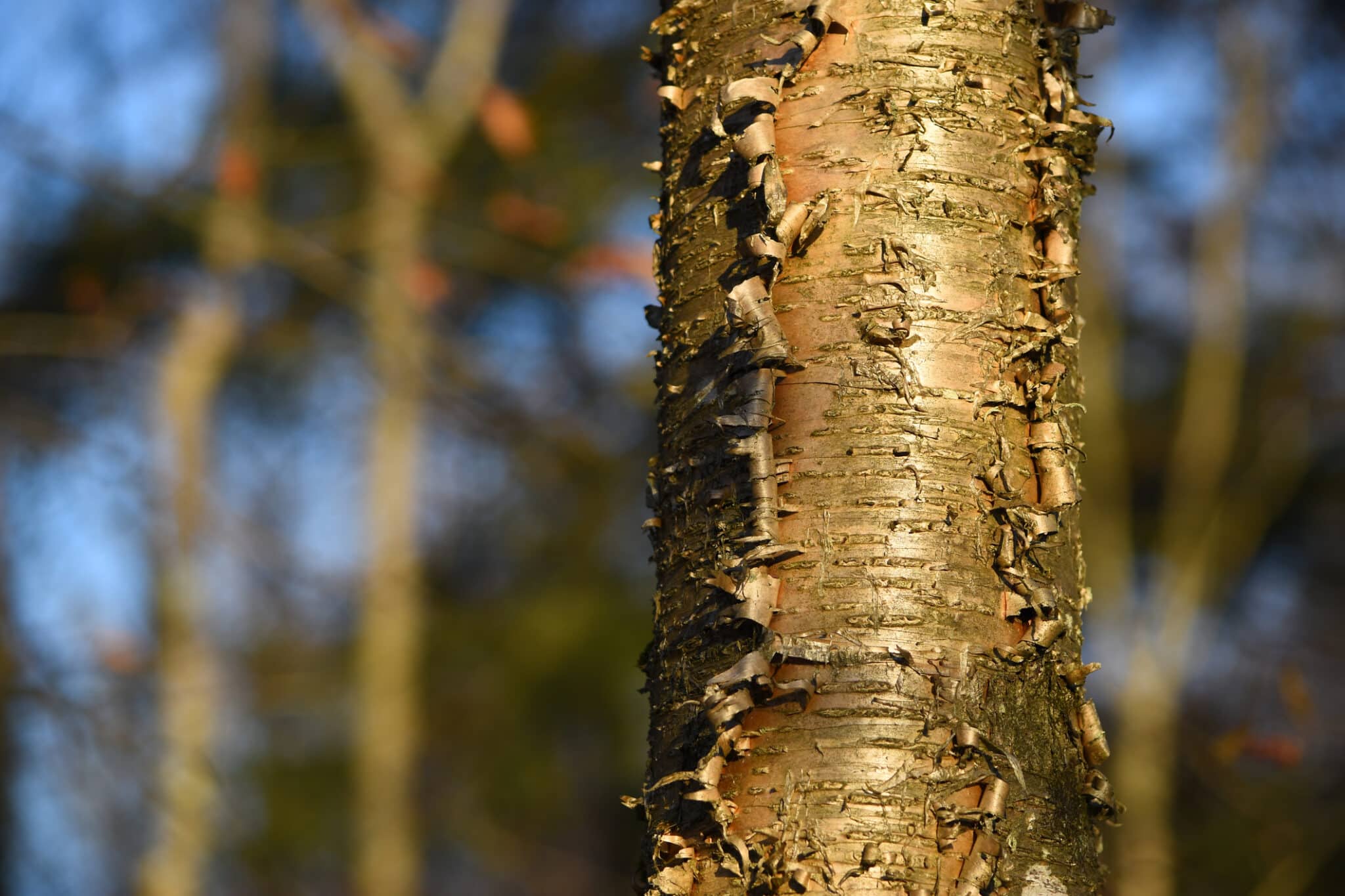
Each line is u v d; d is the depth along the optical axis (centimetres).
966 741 122
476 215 955
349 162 999
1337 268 1056
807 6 142
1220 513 932
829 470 129
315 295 1023
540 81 1058
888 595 126
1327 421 1043
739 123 142
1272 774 737
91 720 548
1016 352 135
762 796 123
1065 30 148
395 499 884
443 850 1205
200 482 733
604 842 1169
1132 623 859
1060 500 132
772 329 132
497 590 1138
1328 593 1034
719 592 130
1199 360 947
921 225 135
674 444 139
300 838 938
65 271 889
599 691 1038
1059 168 141
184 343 881
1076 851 128
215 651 914
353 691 902
